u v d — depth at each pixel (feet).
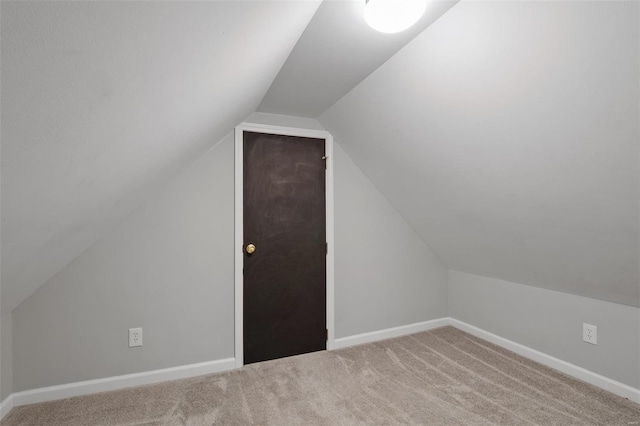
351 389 6.52
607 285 6.18
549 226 6.05
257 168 8.03
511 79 4.44
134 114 2.75
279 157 8.27
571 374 7.05
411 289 9.87
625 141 4.02
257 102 7.02
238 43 2.98
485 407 5.85
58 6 1.23
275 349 8.13
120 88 2.17
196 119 4.44
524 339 8.11
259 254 8.02
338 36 4.86
